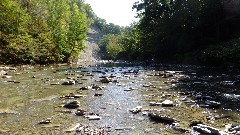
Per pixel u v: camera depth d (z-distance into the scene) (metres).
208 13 57.31
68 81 22.06
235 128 9.80
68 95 16.61
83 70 36.12
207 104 13.95
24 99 15.56
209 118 11.38
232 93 17.28
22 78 25.47
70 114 12.30
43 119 11.44
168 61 63.56
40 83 22.16
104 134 9.45
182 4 63.75
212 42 56.69
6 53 41.03
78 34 70.19
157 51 71.44
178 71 33.75
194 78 25.84
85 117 11.78
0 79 24.36
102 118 11.61
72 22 70.31
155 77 27.02
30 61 45.41
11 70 33.38
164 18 68.00
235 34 53.00
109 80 23.42
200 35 60.31
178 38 64.19
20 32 49.16
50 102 14.83
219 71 33.81
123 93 17.66
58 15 67.12
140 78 26.17
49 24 62.22
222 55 41.56
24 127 10.30
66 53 64.75
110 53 154.50
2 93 17.39
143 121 11.11
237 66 38.12
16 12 48.59
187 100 15.18
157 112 12.48
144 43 80.25
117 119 11.44
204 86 20.41
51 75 28.70
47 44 52.66
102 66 48.53
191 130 9.77
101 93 17.62
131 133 9.59
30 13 58.53
